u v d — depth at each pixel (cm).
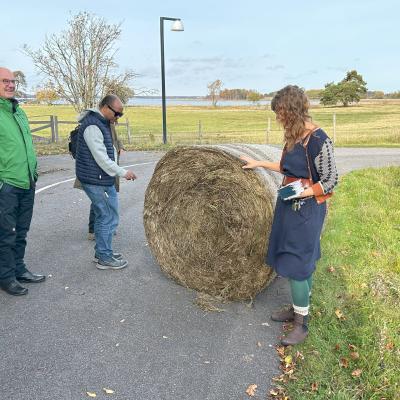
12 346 377
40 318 425
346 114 5112
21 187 457
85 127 488
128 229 700
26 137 459
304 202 361
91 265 555
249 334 400
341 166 1393
